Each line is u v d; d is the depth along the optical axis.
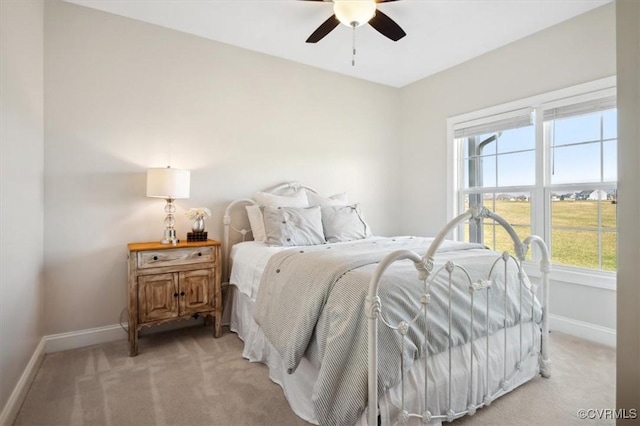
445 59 3.51
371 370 1.28
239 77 3.23
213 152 3.10
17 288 1.81
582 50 2.68
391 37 2.44
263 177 3.37
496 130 3.31
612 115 2.57
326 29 2.38
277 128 3.45
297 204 3.23
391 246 2.44
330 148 3.81
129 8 2.60
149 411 1.72
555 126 2.91
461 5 2.54
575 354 2.37
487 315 1.75
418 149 4.11
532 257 3.05
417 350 1.47
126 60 2.71
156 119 2.83
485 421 1.64
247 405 1.77
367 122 4.09
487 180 3.46
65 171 2.48
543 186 2.97
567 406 1.76
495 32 2.96
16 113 1.83
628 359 1.08
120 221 2.69
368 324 1.31
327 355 1.39
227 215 3.09
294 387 1.73
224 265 3.11
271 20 2.77
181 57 2.94
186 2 2.53
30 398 1.83
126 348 2.51
